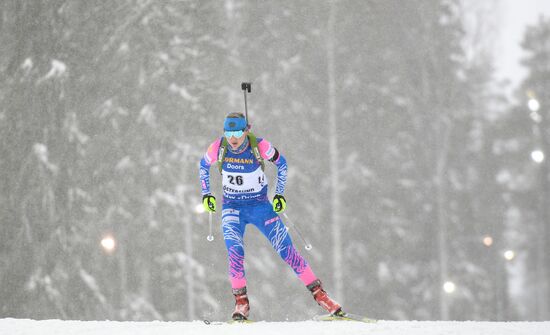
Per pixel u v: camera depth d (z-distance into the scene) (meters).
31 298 59.62
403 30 98.94
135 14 73.00
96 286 62.31
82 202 64.50
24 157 62.53
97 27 72.38
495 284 112.75
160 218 69.12
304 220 81.88
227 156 19.52
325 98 91.00
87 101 70.62
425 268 90.94
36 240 61.19
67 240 62.44
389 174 91.50
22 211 61.34
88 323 18.14
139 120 70.75
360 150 91.12
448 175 102.12
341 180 88.12
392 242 87.81
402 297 87.31
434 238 94.56
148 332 16.17
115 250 67.44
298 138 86.00
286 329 16.09
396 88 94.19
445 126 100.50
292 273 78.75
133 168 69.62
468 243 103.38
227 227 19.86
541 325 17.69
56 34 67.81
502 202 120.12
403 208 90.75
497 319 111.75
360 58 93.12
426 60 101.69
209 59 79.44
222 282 71.88
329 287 84.31
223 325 17.31
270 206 20.06
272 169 83.75
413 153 93.56
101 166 68.88
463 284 94.88
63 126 64.94
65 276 60.94
